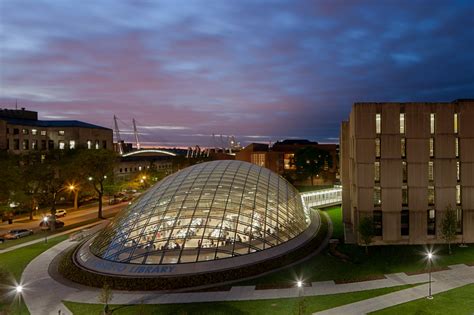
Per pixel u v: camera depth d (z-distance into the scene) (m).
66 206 92.69
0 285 33.81
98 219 71.81
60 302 31.86
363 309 29.20
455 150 46.75
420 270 37.69
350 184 57.25
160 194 49.50
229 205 46.28
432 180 47.25
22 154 99.88
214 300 31.53
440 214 46.97
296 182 129.25
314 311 29.00
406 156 46.88
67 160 84.25
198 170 56.28
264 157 150.50
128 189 118.06
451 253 42.94
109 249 41.09
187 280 35.03
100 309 30.28
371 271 37.66
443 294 31.62
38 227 67.19
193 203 46.03
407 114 46.50
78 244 49.66
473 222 46.94
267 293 32.75
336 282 34.94
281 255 41.38
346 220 59.81
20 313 29.81
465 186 46.78
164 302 31.41
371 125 46.78
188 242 40.19
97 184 84.19
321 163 120.44
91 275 36.69
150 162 159.12
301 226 51.91
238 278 36.28
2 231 64.38
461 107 46.34
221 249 39.84
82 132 126.31
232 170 56.56
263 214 47.19
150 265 37.38
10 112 123.38
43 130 118.12
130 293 33.53
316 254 43.69
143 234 41.78
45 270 40.62
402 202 47.31
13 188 67.06
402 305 29.69
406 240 47.09
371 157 46.91
